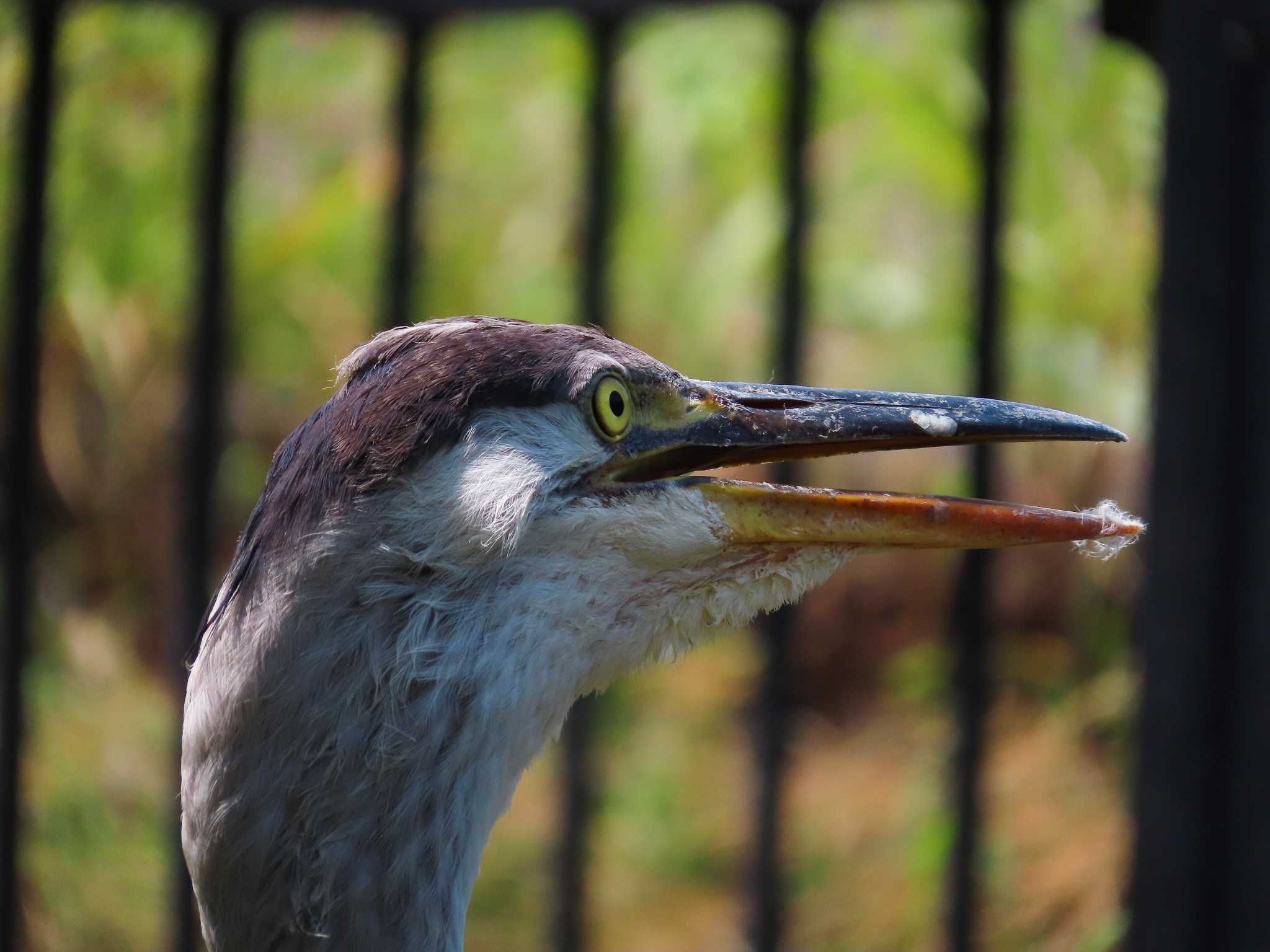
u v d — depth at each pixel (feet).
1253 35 17.33
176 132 36.94
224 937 13.03
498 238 35.70
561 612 13.87
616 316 34.01
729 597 14.71
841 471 31.81
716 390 15.19
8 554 22.52
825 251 34.45
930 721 30.60
